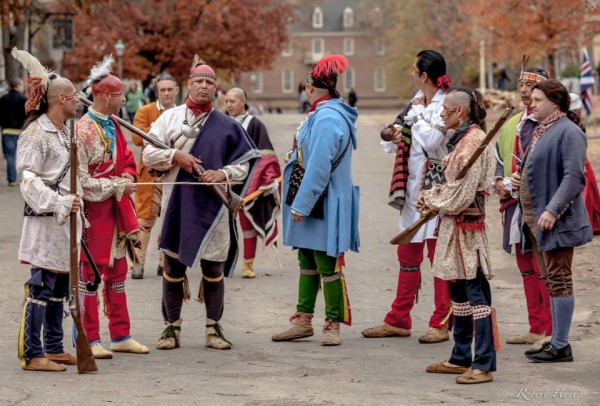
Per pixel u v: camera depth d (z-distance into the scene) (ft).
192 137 29.68
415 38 269.85
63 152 26.66
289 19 194.08
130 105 139.85
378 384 25.55
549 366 27.30
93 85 28.14
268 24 186.91
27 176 26.08
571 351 27.86
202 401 23.73
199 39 173.37
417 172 30.94
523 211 28.32
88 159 27.73
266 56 188.55
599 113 138.92
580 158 26.76
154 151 29.35
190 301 36.83
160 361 28.19
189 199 29.50
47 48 156.35
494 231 52.54
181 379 26.04
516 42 121.39
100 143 27.94
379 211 60.13
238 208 29.89
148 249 47.62
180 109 30.07
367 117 180.14
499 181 29.99
